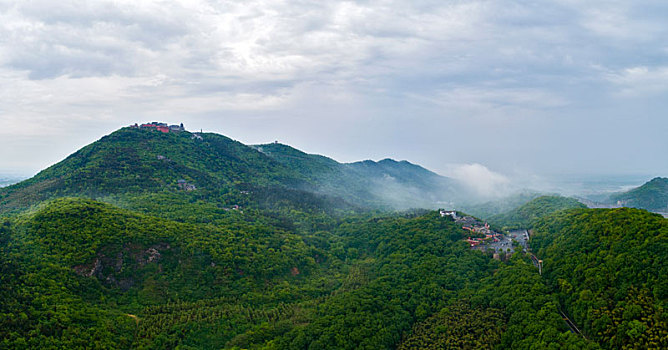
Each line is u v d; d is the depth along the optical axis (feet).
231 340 454.40
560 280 467.11
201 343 445.78
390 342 456.86
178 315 476.54
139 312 475.72
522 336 407.23
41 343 371.35
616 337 358.23
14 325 375.66
